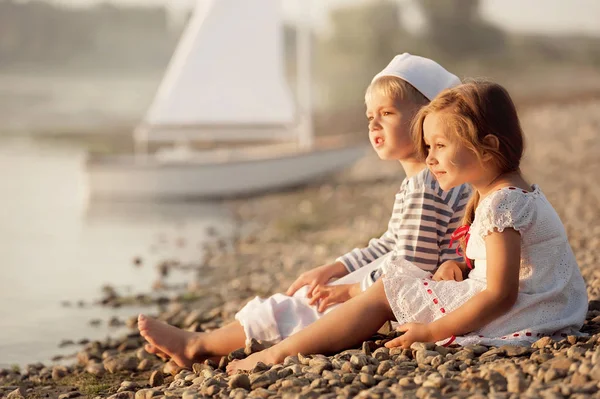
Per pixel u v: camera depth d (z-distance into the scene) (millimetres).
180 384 3570
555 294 3326
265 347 3721
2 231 10797
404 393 2869
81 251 9312
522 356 3162
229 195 13711
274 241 9344
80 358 4758
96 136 27000
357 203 12008
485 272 3338
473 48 56062
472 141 3236
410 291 3436
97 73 57156
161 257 8789
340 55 55906
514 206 3223
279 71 15266
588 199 9680
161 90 15133
